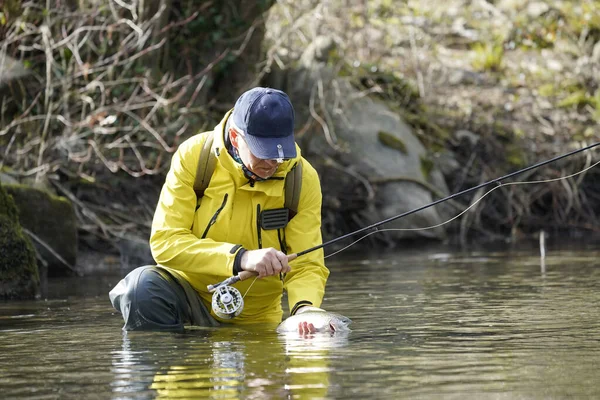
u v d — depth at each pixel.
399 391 5.02
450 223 21.03
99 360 6.16
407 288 10.80
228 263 7.38
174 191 7.66
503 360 5.93
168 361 6.05
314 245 7.83
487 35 27.91
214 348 6.55
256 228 7.69
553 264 13.58
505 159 22.44
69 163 16.64
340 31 23.33
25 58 17.94
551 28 28.28
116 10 17.66
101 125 15.77
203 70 18.11
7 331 7.79
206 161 7.58
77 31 15.88
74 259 14.12
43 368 5.92
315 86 20.61
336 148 19.41
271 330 7.52
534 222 21.98
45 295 11.03
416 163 20.47
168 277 7.77
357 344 6.64
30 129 16.75
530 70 26.48
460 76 25.66
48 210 13.88
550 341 6.66
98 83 15.91
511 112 24.23
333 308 8.98
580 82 25.98
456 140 22.56
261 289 7.90
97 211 16.64
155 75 18.30
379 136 20.45
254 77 20.17
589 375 5.40
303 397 4.89
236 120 7.27
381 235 19.61
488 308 8.68
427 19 27.50
